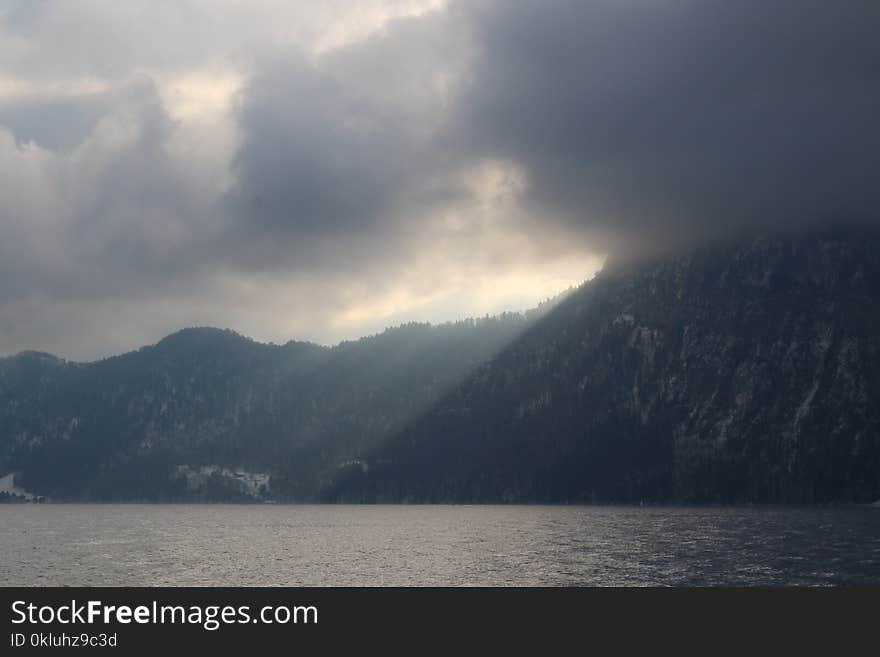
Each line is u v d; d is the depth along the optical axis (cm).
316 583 16575
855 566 18525
